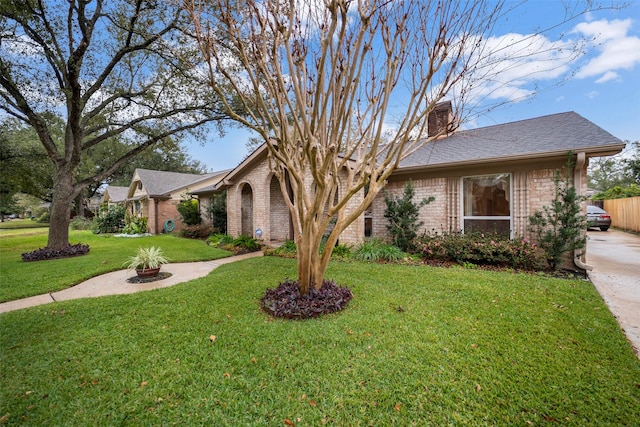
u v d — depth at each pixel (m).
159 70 9.71
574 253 6.23
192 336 3.40
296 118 3.77
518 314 3.82
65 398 2.36
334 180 4.41
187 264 8.24
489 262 6.87
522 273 6.05
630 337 3.24
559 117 8.61
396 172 8.70
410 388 2.40
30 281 6.14
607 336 3.19
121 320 3.92
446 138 9.83
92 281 6.37
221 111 10.54
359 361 2.79
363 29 3.23
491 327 3.45
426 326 3.51
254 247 10.48
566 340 3.11
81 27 8.38
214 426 2.06
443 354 2.88
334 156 3.63
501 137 8.39
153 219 19.36
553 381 2.44
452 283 5.25
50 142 9.84
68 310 4.32
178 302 4.62
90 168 29.17
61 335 3.48
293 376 2.59
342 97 3.91
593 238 12.27
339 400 2.28
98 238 14.97
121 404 2.28
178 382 2.54
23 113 9.27
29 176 15.10
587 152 5.94
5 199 20.03
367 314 3.93
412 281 5.45
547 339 3.14
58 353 3.06
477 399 2.26
